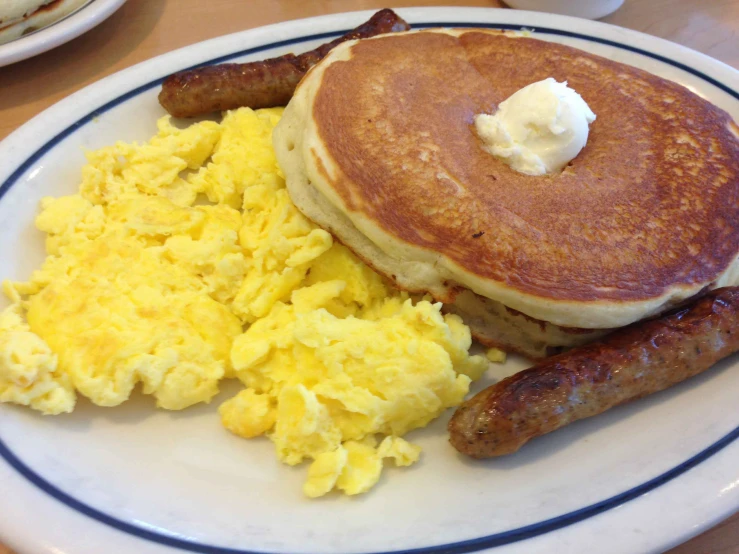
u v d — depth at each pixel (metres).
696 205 0.21
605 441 0.20
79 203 0.23
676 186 0.21
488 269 0.20
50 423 0.19
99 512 0.17
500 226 0.20
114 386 0.20
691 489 0.18
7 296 0.21
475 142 0.22
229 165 0.25
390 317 0.21
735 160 0.22
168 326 0.21
